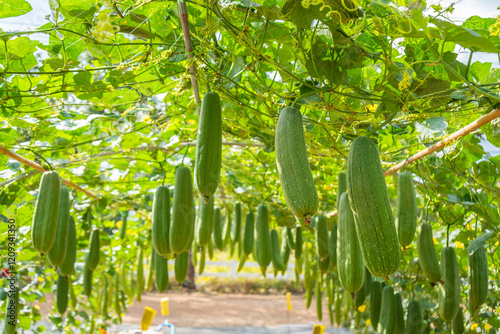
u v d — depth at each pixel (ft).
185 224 8.97
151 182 15.97
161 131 12.79
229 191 18.31
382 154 11.35
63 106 10.30
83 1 6.73
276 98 9.38
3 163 12.01
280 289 41.39
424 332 12.57
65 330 19.80
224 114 10.80
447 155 10.77
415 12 5.44
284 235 17.31
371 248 5.48
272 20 6.80
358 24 6.06
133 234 22.95
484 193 11.51
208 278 44.78
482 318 11.65
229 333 29.89
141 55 8.18
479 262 9.65
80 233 19.07
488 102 7.81
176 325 32.17
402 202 8.45
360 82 8.14
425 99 7.75
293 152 5.65
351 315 21.71
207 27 6.81
